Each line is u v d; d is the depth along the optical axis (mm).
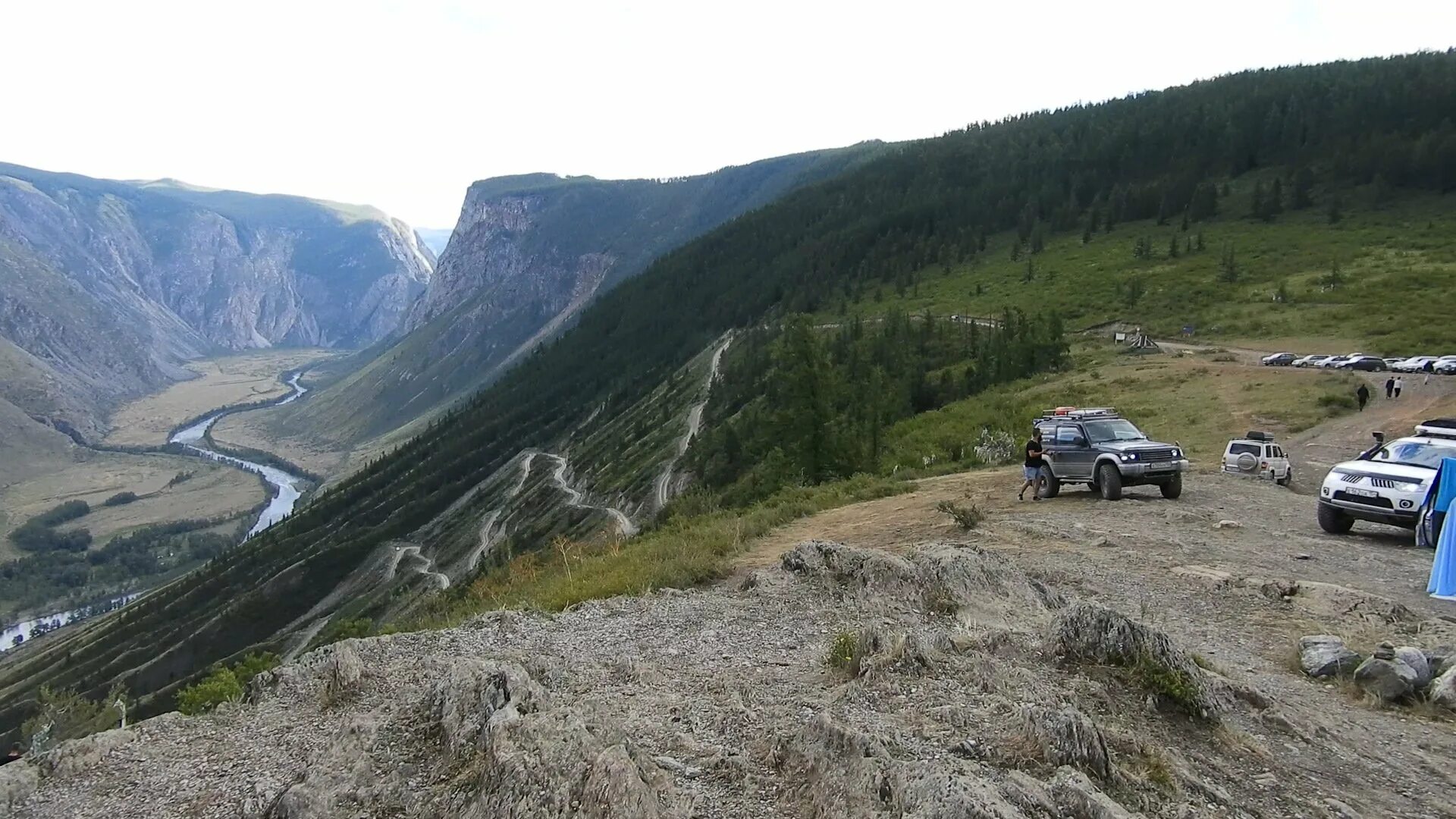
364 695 5840
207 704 6652
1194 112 135500
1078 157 137250
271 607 89750
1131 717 4504
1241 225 91125
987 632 5805
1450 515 8469
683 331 135750
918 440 31109
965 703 4461
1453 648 5988
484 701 4676
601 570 11594
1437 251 66438
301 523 124750
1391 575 9047
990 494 16531
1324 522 11609
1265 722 4781
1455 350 40781
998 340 51188
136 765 4988
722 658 6262
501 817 3598
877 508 15742
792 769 4020
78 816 4410
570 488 88312
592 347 160500
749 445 51281
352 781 4270
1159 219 101250
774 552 11578
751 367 83875
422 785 4188
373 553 98125
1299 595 7648
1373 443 23094
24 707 73812
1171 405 31453
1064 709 3949
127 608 115125
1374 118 111750
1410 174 91062
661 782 3752
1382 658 5664
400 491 121875
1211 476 18391
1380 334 46562
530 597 10508
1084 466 15141
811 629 6965
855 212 157250
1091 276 80125
